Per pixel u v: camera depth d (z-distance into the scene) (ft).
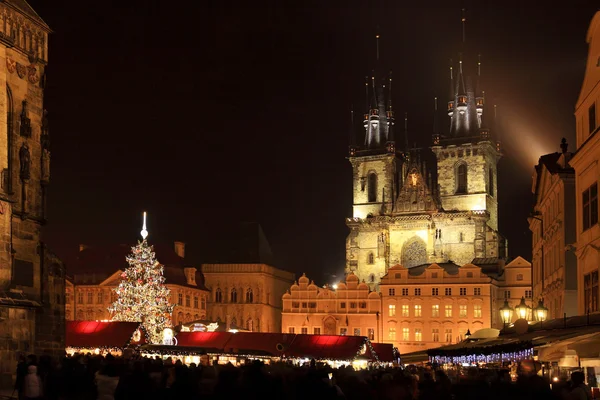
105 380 90.58
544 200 261.03
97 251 610.65
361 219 627.46
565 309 214.07
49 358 110.83
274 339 260.42
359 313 555.69
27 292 172.14
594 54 164.66
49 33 185.78
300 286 576.61
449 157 631.15
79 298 588.50
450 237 602.03
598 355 108.47
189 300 594.65
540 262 284.00
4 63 164.25
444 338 530.27
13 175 169.48
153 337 390.21
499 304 535.60
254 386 73.51
